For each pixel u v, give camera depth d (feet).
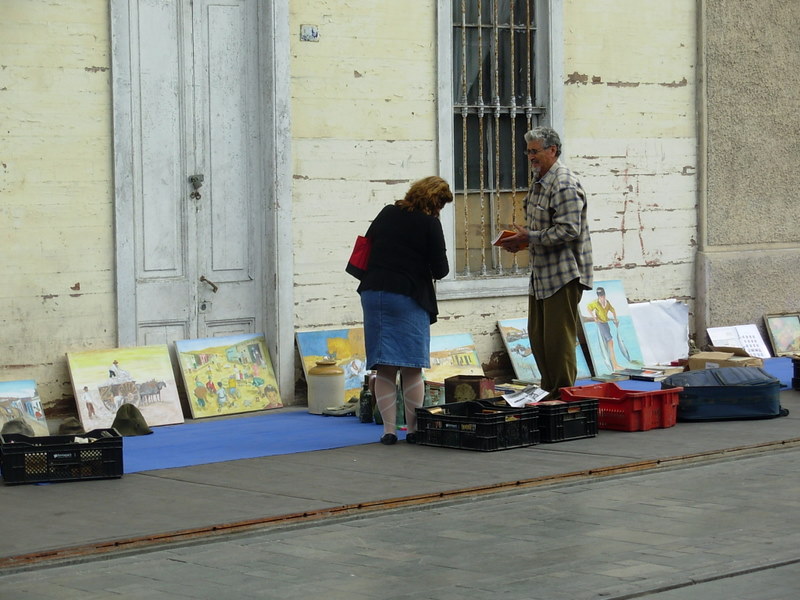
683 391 46.21
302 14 51.47
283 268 51.21
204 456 40.70
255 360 51.01
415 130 54.70
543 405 42.16
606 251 60.85
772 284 66.28
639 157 61.72
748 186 65.46
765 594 25.43
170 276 49.32
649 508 33.12
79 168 46.91
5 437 36.83
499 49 57.98
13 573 27.35
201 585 26.23
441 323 56.13
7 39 45.24
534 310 47.50
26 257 45.85
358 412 47.91
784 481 36.50
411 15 54.34
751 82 65.31
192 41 49.55
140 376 47.60
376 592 25.63
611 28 60.59
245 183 51.11
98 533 30.04
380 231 42.42
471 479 36.32
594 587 25.77
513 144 58.65
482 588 25.82
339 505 32.89
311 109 51.85
